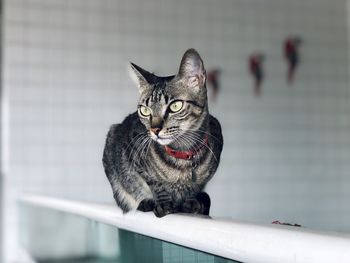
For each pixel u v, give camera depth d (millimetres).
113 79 2809
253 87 3109
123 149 890
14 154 2666
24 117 2686
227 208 2994
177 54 2910
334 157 3305
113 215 989
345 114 3338
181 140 814
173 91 820
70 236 1542
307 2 3244
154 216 816
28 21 2693
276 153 3152
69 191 2711
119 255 1035
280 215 3135
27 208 2400
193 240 690
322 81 3283
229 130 3045
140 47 2871
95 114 2775
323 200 3264
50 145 2715
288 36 3199
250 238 560
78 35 2770
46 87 2717
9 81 2666
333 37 3316
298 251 479
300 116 3223
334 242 451
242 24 3090
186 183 830
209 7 3016
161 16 2916
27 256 2375
